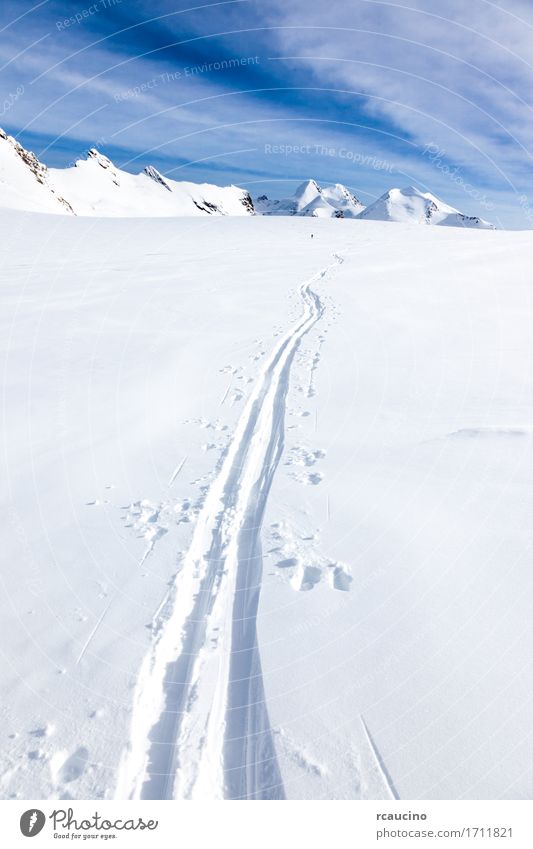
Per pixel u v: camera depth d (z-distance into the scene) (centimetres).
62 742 261
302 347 1044
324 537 426
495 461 530
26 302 1359
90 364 910
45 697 286
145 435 657
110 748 259
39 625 341
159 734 273
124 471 564
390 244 2875
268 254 2483
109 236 2878
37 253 2223
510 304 1388
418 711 267
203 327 1195
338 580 374
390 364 913
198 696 292
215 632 340
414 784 235
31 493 516
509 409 677
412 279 1825
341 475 532
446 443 584
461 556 387
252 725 274
